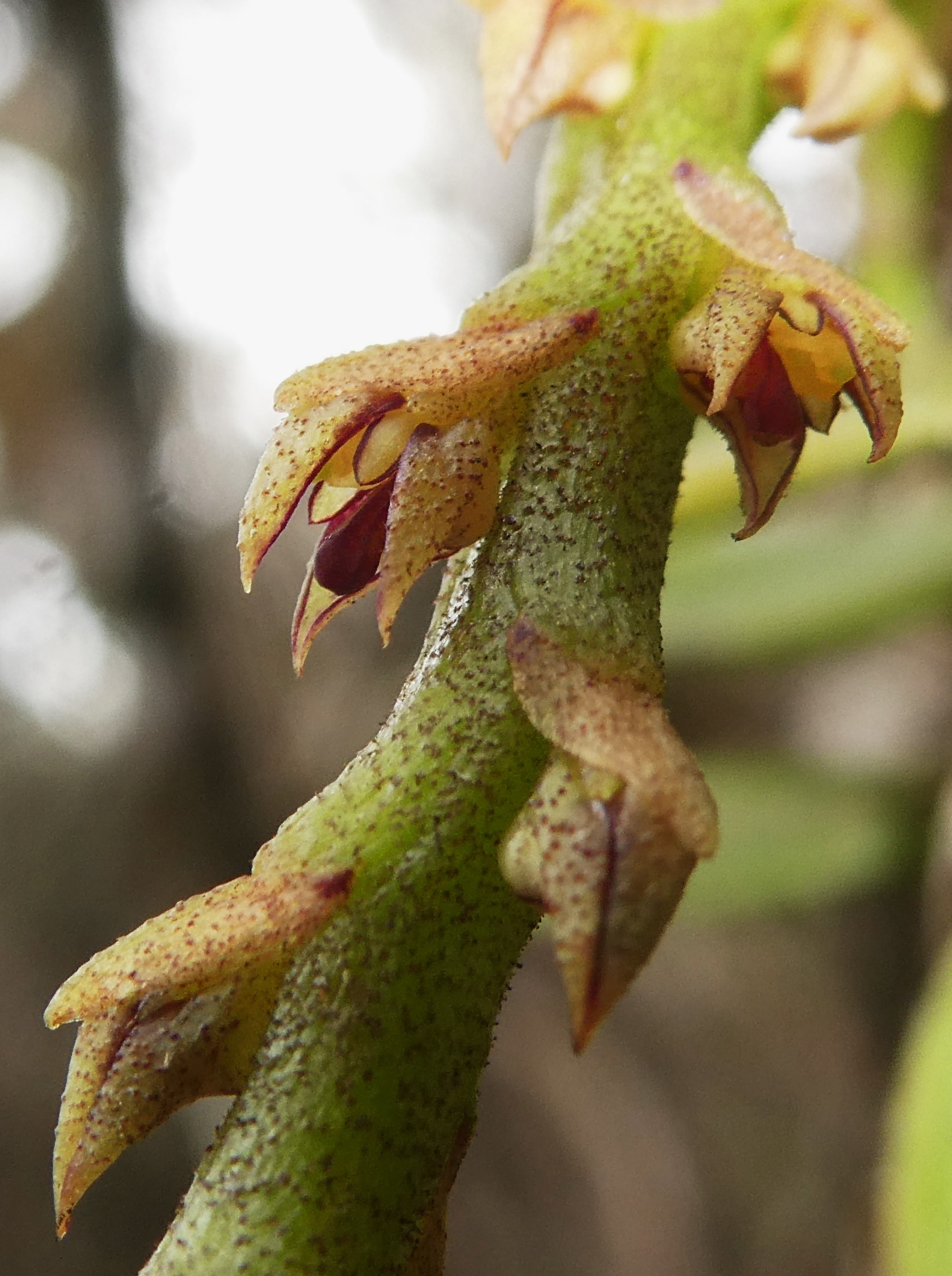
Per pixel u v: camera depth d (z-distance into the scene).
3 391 0.28
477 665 0.07
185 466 0.29
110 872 0.32
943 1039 0.12
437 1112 0.07
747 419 0.08
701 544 0.20
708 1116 0.36
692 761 0.07
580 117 0.09
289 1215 0.07
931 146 0.18
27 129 0.28
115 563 0.29
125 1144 0.07
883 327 0.07
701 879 0.20
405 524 0.07
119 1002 0.07
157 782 0.31
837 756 0.23
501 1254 0.36
